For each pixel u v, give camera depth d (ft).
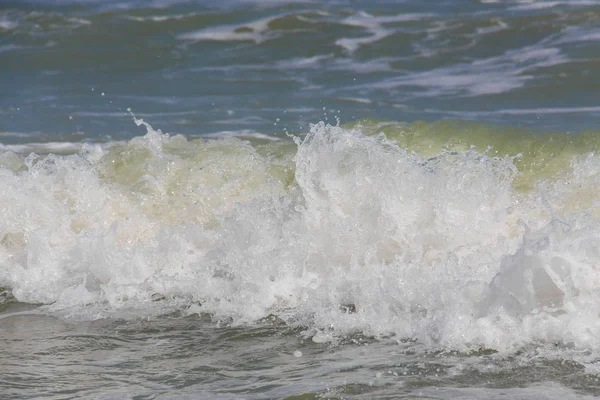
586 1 153.89
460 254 56.08
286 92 124.77
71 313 56.75
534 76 124.98
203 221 68.03
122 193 70.90
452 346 47.14
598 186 62.95
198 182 72.23
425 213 58.70
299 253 57.98
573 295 48.67
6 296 60.54
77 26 163.73
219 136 101.30
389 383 42.80
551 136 76.28
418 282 52.49
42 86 133.59
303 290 56.03
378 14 161.27
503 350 46.09
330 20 159.94
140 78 136.98
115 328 53.62
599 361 44.06
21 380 45.75
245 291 56.59
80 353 49.73
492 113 110.11
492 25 148.97
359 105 116.67
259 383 43.88
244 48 150.71
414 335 49.08
